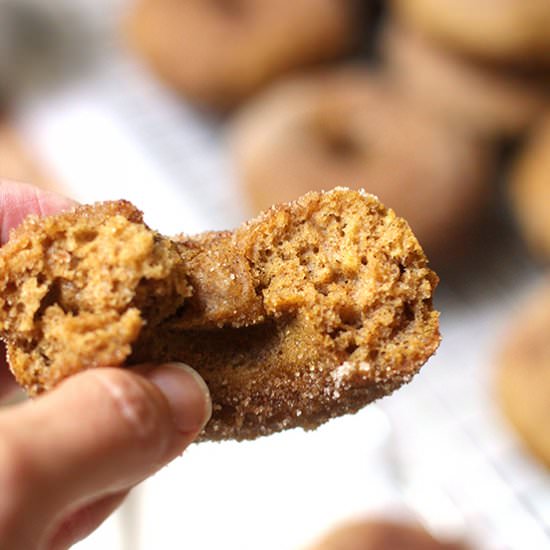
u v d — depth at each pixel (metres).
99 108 0.55
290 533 0.38
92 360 0.24
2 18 0.57
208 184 0.51
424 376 0.42
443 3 0.45
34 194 0.31
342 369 0.26
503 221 0.49
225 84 0.51
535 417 0.39
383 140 0.46
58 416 0.23
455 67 0.47
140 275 0.25
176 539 0.38
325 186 0.44
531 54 0.45
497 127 0.47
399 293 0.26
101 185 0.51
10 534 0.22
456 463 0.40
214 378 0.26
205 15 0.52
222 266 0.26
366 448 0.40
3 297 0.25
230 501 0.39
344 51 0.53
